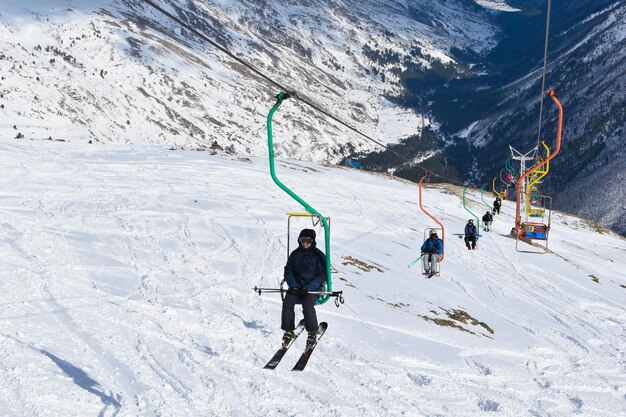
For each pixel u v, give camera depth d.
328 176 43.25
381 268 19.83
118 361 7.84
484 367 11.42
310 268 8.11
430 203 41.91
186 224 19.91
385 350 10.92
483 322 15.88
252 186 31.41
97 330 8.79
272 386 7.93
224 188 29.03
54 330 8.42
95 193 22.98
